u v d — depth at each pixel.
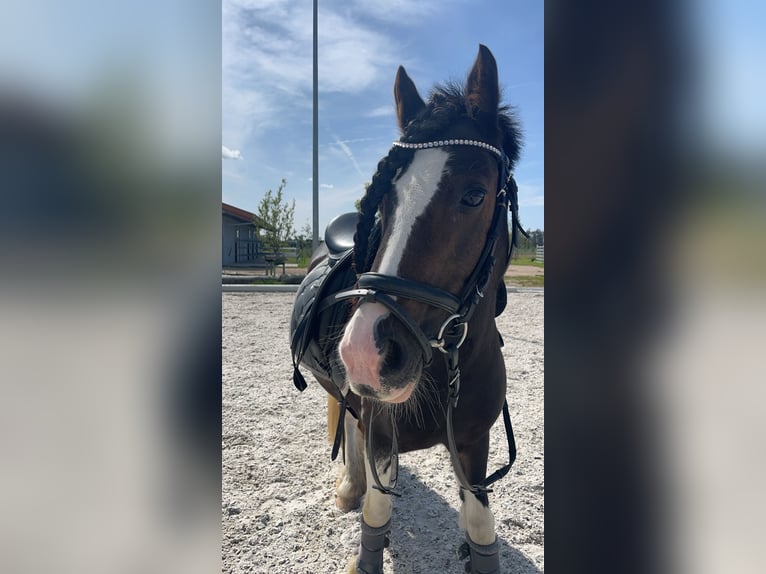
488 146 1.67
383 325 1.46
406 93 1.97
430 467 3.47
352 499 2.92
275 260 18.42
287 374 5.64
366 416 1.97
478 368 1.86
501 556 2.48
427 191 1.55
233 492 3.09
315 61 15.71
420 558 2.50
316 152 16.02
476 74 1.74
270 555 2.51
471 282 1.64
